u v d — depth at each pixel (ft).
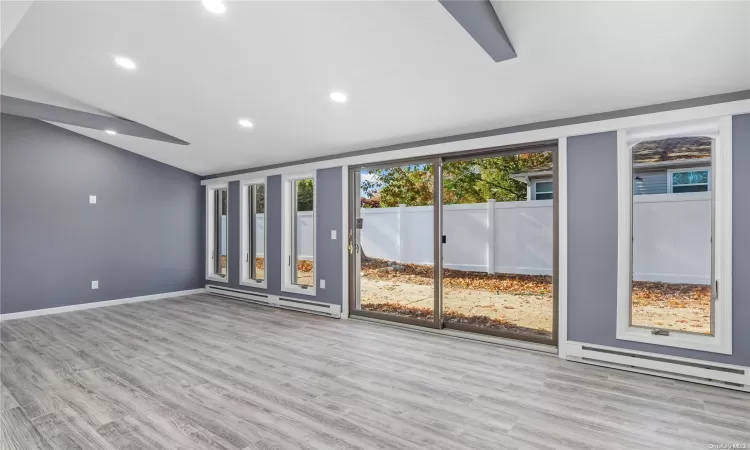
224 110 14.11
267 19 8.68
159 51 10.61
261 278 22.06
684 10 6.94
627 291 10.79
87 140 19.45
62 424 7.79
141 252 21.39
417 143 14.84
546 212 18.43
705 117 9.62
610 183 10.98
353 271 17.16
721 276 9.50
